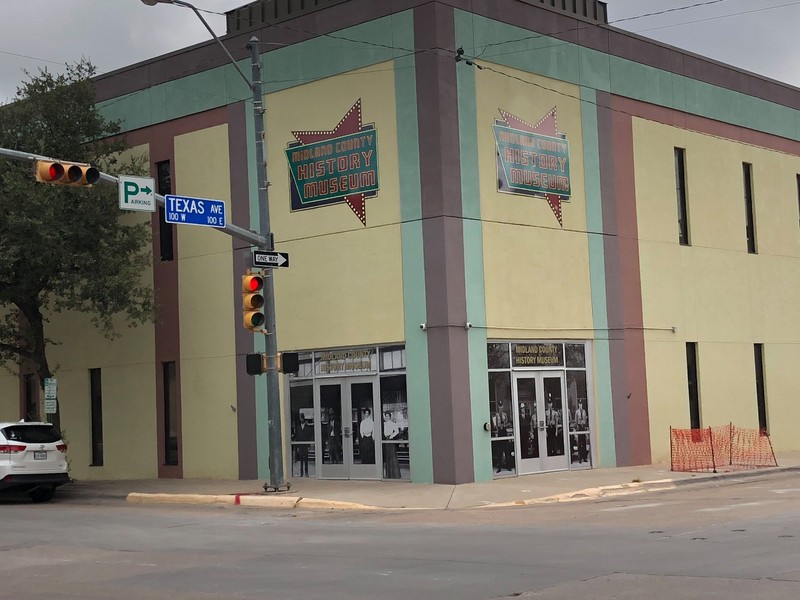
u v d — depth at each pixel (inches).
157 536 610.2
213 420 1016.9
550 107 959.6
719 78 1186.6
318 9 939.3
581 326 964.6
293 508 766.5
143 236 1016.2
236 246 1003.3
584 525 578.2
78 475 1135.0
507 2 924.0
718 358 1131.9
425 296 850.8
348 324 904.3
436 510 715.4
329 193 924.0
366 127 898.7
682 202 1120.8
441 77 853.8
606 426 978.7
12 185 916.6
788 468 976.9
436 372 840.3
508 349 894.4
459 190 857.5
